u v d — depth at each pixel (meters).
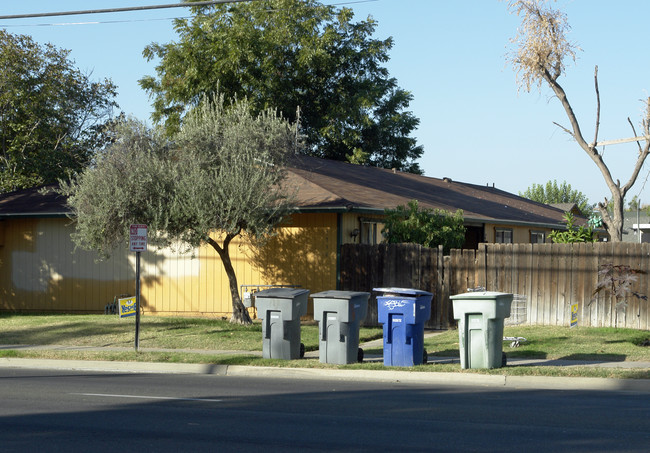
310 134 44.88
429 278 20.53
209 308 23.39
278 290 15.23
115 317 21.91
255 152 18.64
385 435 8.39
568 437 8.27
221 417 9.51
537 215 34.62
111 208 18.20
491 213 29.98
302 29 44.12
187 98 41.38
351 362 14.39
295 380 13.30
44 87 40.41
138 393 11.55
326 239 21.78
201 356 15.23
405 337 13.88
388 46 46.84
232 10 42.88
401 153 47.44
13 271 26.02
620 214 23.62
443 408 10.20
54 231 25.55
